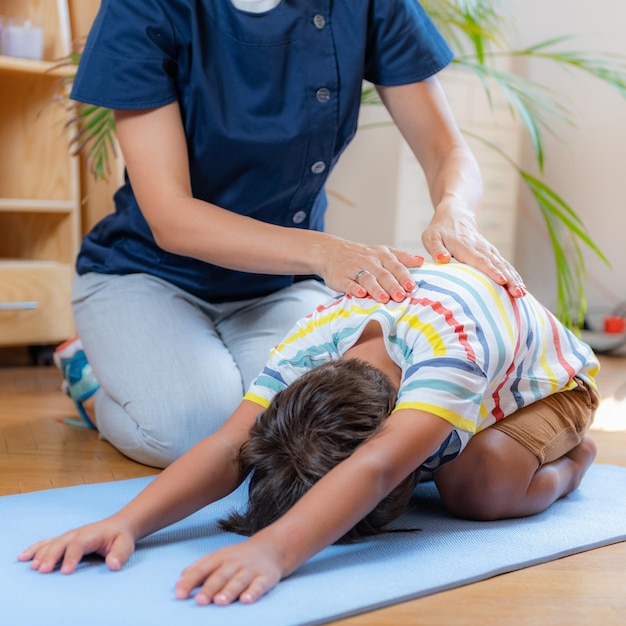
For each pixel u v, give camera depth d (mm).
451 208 1442
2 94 2703
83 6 2666
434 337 1074
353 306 1165
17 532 1114
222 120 1491
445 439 1046
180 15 1456
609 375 2711
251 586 896
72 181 2600
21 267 2488
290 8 1489
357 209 3391
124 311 1626
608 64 3480
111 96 1423
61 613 865
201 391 1519
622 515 1269
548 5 3674
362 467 952
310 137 1536
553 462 1300
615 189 3484
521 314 1237
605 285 3529
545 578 1038
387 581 981
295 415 1005
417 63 1635
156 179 1419
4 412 1950
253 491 1023
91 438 1734
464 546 1112
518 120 3609
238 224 1357
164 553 1047
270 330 1659
